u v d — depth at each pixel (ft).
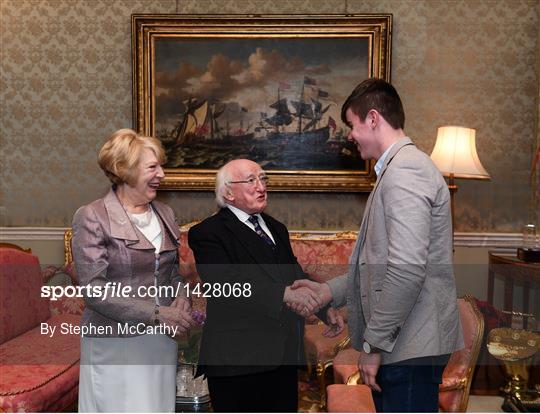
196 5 17.79
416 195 5.39
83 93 18.20
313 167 17.74
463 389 5.28
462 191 18.03
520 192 17.94
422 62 17.80
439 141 16.38
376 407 5.41
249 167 6.48
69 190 18.40
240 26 17.48
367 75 17.48
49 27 18.11
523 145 17.88
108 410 5.59
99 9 17.97
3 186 18.40
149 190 6.54
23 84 18.29
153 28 17.53
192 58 17.69
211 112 17.80
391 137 6.05
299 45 17.58
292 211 17.97
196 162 17.87
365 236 5.74
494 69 17.80
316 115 17.69
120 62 18.06
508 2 17.67
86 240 5.75
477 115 17.89
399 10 17.69
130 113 18.17
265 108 17.76
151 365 5.66
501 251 17.62
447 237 5.61
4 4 18.15
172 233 6.42
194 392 5.82
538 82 17.33
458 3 17.67
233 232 5.93
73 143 18.33
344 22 17.31
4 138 18.43
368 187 17.44
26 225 18.43
